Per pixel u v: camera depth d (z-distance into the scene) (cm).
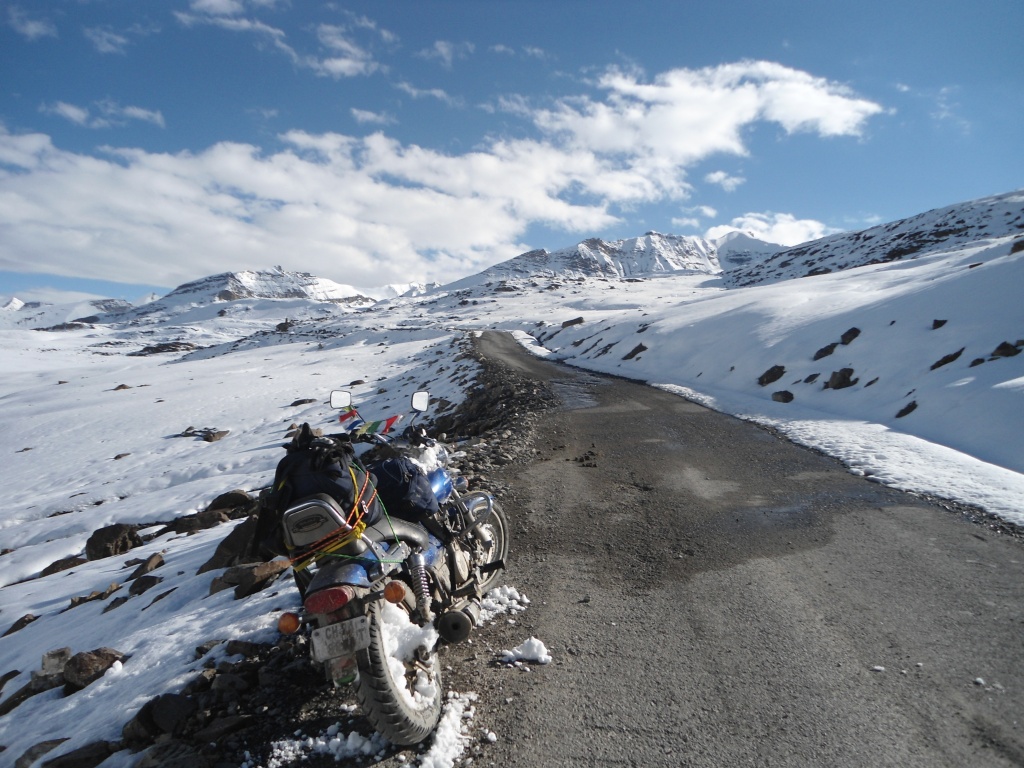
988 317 1443
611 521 625
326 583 273
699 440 1088
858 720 294
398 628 296
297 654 360
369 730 292
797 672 339
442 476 392
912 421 1205
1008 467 906
